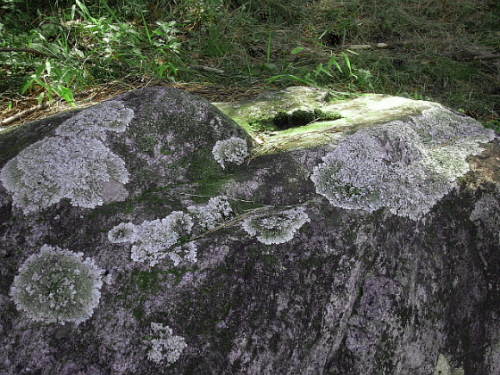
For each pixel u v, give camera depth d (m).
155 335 0.85
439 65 2.11
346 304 0.93
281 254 0.91
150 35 1.90
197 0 2.06
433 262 1.01
